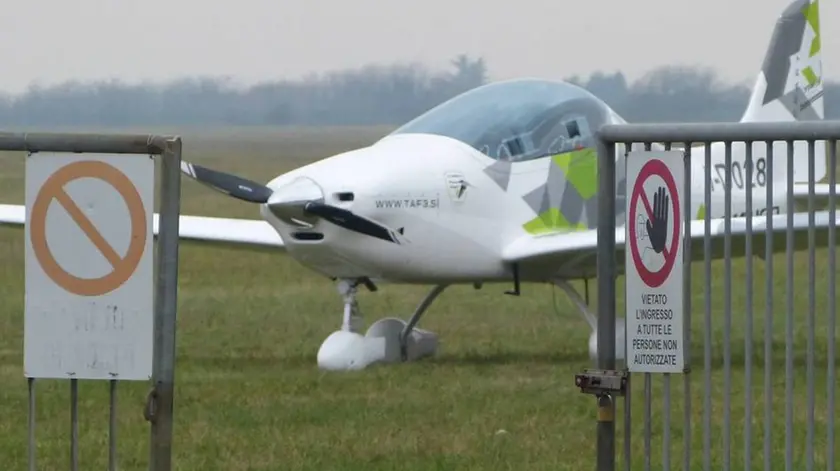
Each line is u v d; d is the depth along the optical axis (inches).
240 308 2309.3
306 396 1343.5
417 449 1083.3
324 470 1017.5
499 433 1138.7
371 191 1515.7
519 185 1620.3
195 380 1454.2
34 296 703.1
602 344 754.2
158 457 711.7
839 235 1544.0
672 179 715.4
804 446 1085.1
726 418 744.3
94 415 1236.5
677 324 721.0
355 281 1610.5
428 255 1565.0
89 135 694.5
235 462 1043.9
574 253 1569.9
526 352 1736.0
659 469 1005.2
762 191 1904.5
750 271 735.7
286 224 1537.9
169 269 700.7
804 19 2103.8
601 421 754.8
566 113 1669.5
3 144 693.3
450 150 1589.6
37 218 698.8
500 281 1651.1
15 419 1223.5
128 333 702.5
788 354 733.9
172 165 695.1
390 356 1622.8
